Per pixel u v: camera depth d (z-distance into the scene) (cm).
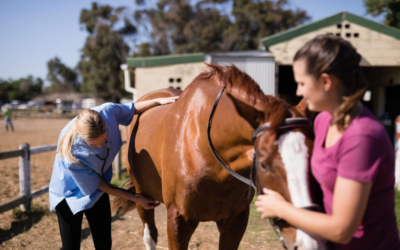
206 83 211
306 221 118
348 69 117
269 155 132
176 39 4103
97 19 4216
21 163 426
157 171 238
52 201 232
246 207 223
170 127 220
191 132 204
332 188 124
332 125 127
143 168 253
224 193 200
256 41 3934
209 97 201
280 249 332
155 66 862
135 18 4162
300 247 124
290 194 124
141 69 869
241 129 173
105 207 248
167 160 215
